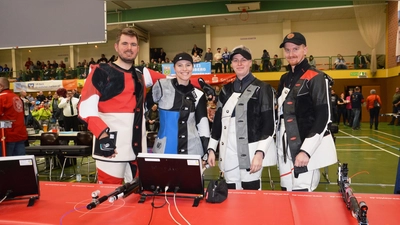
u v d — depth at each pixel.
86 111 2.17
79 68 17.83
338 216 1.48
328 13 17.36
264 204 1.65
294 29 18.92
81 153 5.36
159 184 1.75
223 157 2.41
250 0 16.56
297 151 2.13
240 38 19.45
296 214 1.50
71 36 6.29
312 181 2.18
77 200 1.76
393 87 15.76
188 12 17.55
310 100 2.15
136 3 17.12
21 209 1.64
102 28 6.30
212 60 17.45
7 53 22.67
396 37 15.09
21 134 4.84
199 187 1.71
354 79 17.14
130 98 2.35
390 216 1.46
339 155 7.56
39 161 7.72
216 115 2.53
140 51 20.33
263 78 16.73
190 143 2.45
